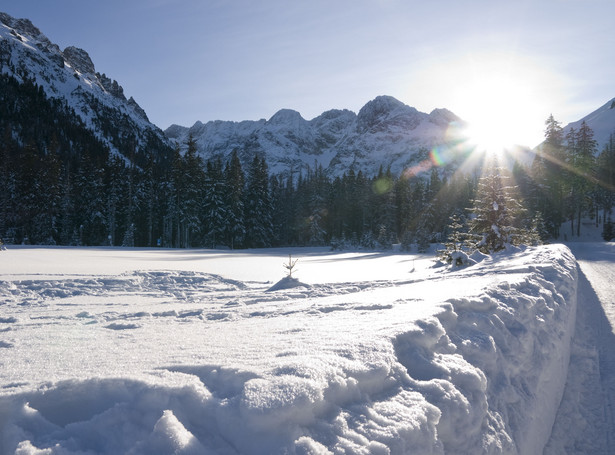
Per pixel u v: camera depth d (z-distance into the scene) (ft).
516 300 16.03
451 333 10.75
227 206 185.06
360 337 8.60
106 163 208.95
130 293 32.55
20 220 161.38
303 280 48.80
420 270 62.69
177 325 14.38
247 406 5.09
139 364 6.98
